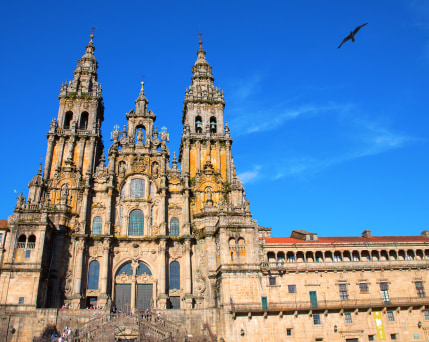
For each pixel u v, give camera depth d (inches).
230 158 3043.8
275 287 2283.5
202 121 3179.1
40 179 2723.9
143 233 2751.0
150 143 3041.3
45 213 2380.7
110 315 2137.1
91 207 2758.4
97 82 3297.2
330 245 2413.9
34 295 2187.5
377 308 2285.9
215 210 2760.8
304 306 2242.9
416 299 2341.3
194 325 2223.2
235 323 2175.2
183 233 2726.4
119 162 2933.1
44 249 2374.5
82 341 1843.0
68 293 2474.2
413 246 2479.1
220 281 2352.4
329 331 2213.3
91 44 3503.9
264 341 2150.6
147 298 2600.9
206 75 3393.2
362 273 2370.8
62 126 2989.7
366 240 2596.0
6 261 2234.3
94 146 2952.8
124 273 2642.7
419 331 2283.5
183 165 3002.0
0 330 2057.1
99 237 2628.0
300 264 2337.6
